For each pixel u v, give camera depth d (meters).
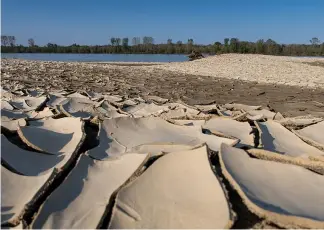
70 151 4.29
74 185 3.48
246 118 6.20
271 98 11.91
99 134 4.81
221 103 10.49
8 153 3.96
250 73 19.55
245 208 3.08
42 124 5.38
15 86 11.29
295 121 6.24
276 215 2.93
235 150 4.01
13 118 5.77
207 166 3.51
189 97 11.58
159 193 3.32
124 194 3.25
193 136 4.94
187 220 2.97
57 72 17.16
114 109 7.41
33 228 2.88
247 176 3.56
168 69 21.66
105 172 3.76
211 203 3.09
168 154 3.74
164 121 5.45
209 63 24.28
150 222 2.99
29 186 3.48
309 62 26.30
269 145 4.84
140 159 3.77
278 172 3.78
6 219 3.04
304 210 3.14
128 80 15.52
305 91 13.75
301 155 4.47
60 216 3.05
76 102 7.35
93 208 3.16
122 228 2.91
